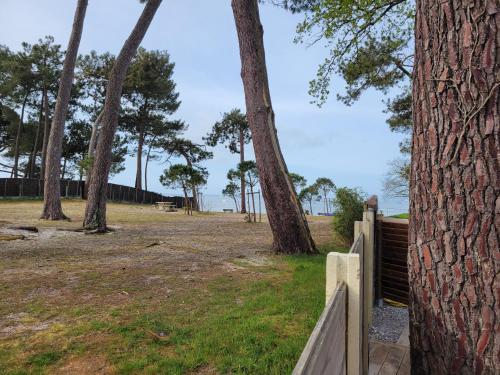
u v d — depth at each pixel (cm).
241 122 2886
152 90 3031
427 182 198
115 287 486
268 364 269
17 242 853
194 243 911
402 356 279
